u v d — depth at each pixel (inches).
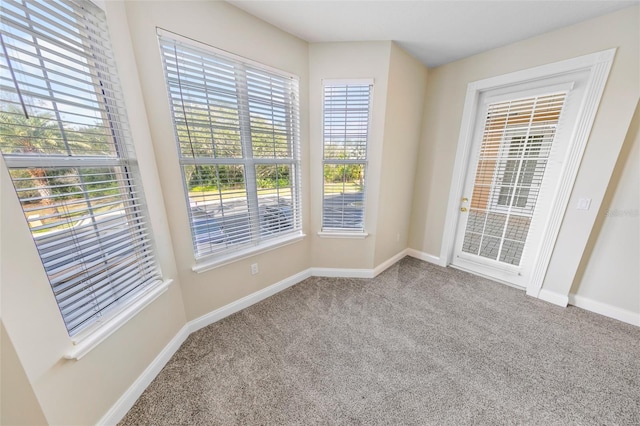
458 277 105.6
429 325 75.0
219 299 76.5
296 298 89.7
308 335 70.7
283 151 85.5
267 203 84.2
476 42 83.4
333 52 83.1
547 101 81.7
